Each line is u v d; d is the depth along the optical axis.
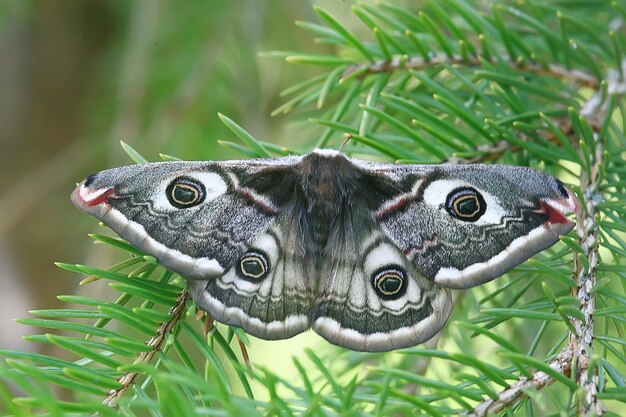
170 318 0.31
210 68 0.41
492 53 0.34
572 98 0.35
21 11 0.43
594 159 0.33
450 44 0.35
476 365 0.30
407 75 0.35
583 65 0.35
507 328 0.38
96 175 0.32
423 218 0.33
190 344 0.41
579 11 0.37
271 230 0.33
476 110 0.34
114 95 0.42
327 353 0.38
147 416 0.34
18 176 0.48
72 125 0.49
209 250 0.32
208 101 0.41
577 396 0.30
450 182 0.33
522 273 0.35
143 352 0.31
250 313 0.32
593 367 0.30
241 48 0.41
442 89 0.34
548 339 0.37
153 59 0.41
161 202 0.32
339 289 0.33
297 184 0.33
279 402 0.29
